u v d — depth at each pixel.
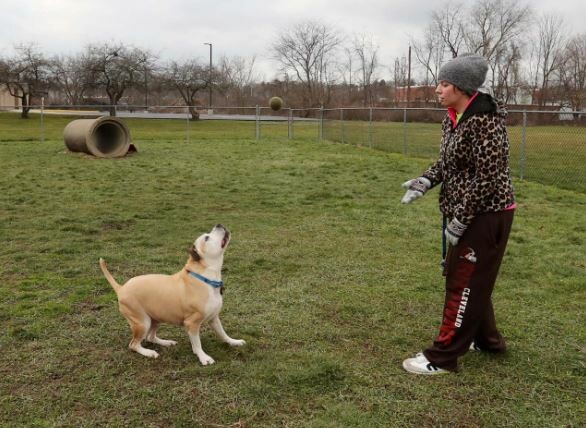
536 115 35.12
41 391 3.41
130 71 44.12
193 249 3.69
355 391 3.41
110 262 6.08
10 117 40.28
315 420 3.10
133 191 10.62
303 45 58.53
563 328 4.41
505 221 3.33
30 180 11.72
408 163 15.01
